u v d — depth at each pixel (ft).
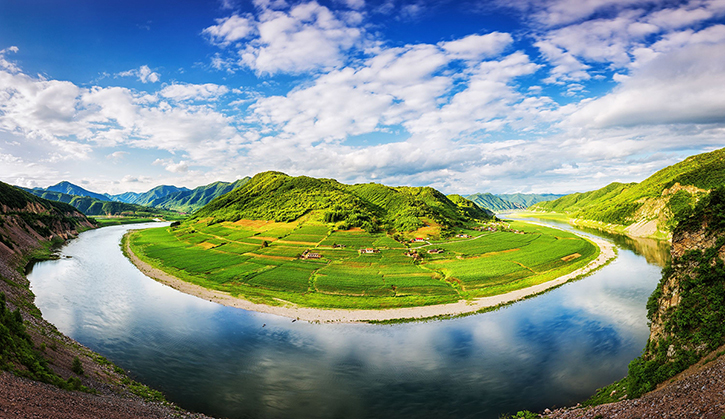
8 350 109.70
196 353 192.54
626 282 330.75
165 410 129.59
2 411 72.90
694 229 128.16
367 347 204.74
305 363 184.44
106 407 106.52
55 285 312.91
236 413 139.74
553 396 149.59
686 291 119.96
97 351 185.06
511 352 194.49
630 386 120.98
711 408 79.10
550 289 318.24
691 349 109.70
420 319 251.39
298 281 342.44
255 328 232.94
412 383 165.07
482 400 149.89
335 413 142.00
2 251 338.54
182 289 325.42
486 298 297.74
